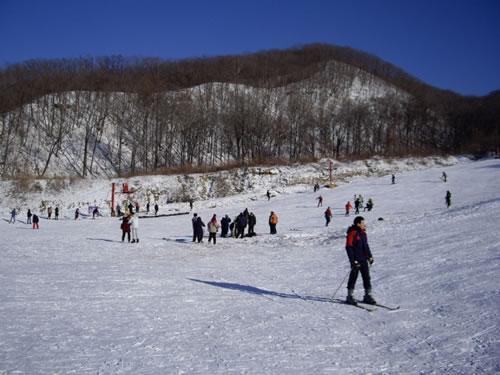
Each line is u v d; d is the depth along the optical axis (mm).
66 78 100062
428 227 27656
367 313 9898
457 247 19438
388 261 17922
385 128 112750
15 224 46969
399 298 11273
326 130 98625
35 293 11797
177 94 100062
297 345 7594
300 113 98562
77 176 73250
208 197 66375
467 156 93938
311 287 13492
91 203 62500
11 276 14781
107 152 85938
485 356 6789
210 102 102875
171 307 10516
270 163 76625
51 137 84312
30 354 6859
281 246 26406
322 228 34219
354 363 6719
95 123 90438
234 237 31531
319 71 146000
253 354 7098
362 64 166375
